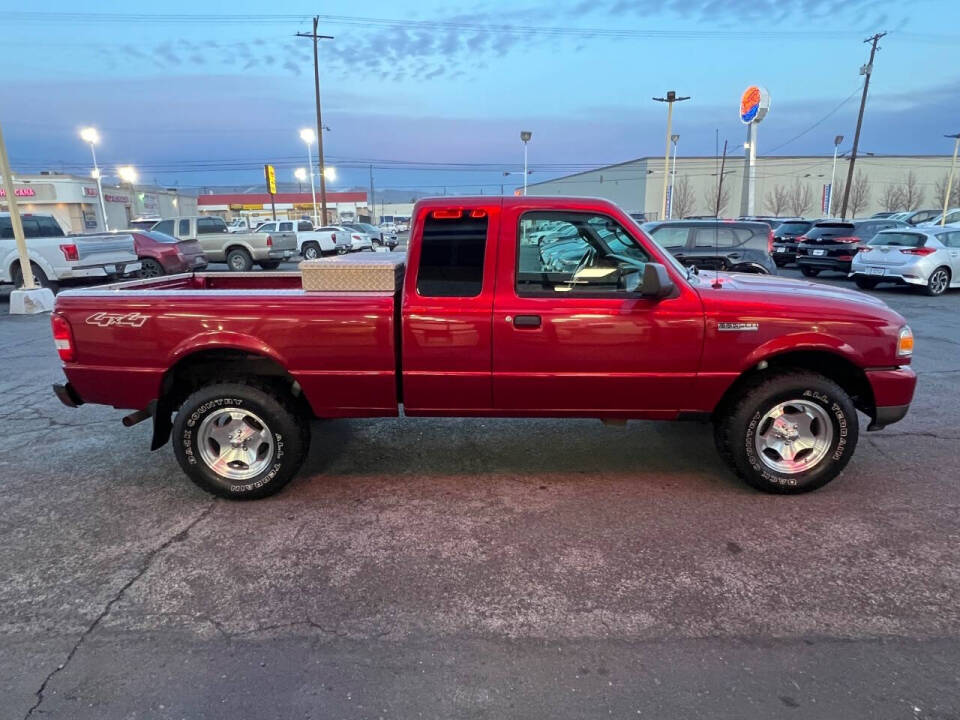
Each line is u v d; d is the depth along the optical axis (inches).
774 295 141.3
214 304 140.9
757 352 139.5
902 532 130.2
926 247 510.9
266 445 147.6
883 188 2829.7
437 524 136.1
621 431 193.6
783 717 82.3
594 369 141.3
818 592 110.0
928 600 107.3
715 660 93.5
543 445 182.2
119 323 142.9
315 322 140.2
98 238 518.6
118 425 205.6
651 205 2859.3
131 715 83.8
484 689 88.3
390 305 140.0
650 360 140.4
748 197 1582.2
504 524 135.8
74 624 103.3
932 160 2827.3
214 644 98.3
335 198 3112.7
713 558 121.3
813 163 2849.4
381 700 86.4
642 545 126.3
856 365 141.5
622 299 138.7
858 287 576.1
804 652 95.0
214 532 133.7
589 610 105.9
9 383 258.4
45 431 199.5
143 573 118.1
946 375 258.1
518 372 141.8
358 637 99.7
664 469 164.1
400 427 199.0
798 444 146.2
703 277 162.4
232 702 86.1
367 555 124.0
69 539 131.0
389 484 156.8
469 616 104.7
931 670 90.7
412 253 139.5
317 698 86.7
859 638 98.0
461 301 139.0
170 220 787.4
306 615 105.5
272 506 145.5
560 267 140.2
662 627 101.3
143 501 148.7
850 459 157.6
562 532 132.0
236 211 3034.0
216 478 145.9
